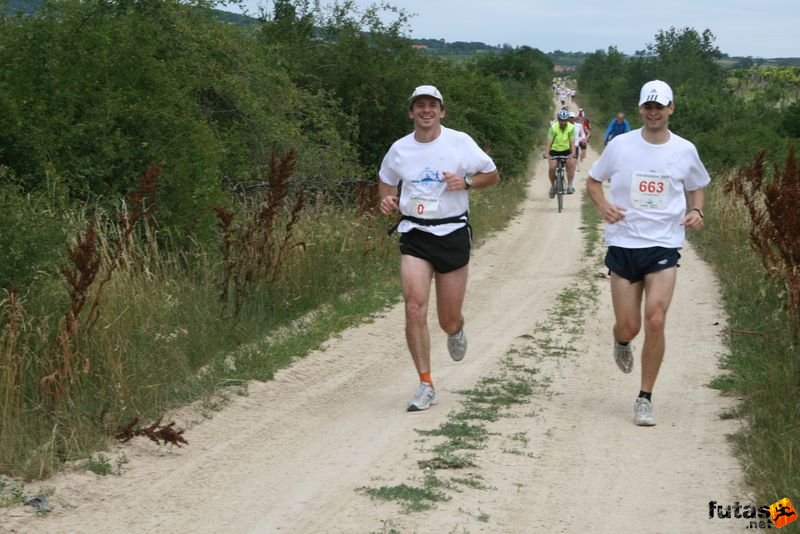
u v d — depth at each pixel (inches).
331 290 490.6
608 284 568.4
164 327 340.2
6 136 420.2
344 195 659.4
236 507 234.5
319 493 243.6
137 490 244.5
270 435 293.6
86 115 441.7
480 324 464.8
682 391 344.2
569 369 376.8
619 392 345.1
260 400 329.7
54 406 281.9
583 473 262.5
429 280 321.4
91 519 225.8
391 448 279.6
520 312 490.0
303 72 790.5
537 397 336.8
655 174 304.3
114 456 265.7
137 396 299.9
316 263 495.5
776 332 371.6
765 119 1331.2
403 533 218.4
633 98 2290.8
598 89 3201.3
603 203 311.1
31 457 251.3
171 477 254.7
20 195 391.5
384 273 562.3
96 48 460.1
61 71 441.1
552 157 980.6
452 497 241.4
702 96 1451.8
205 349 359.9
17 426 265.4
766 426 285.4
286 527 222.4
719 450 279.0
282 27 815.1
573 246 730.8
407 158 316.5
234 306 412.8
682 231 309.4
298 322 436.1
